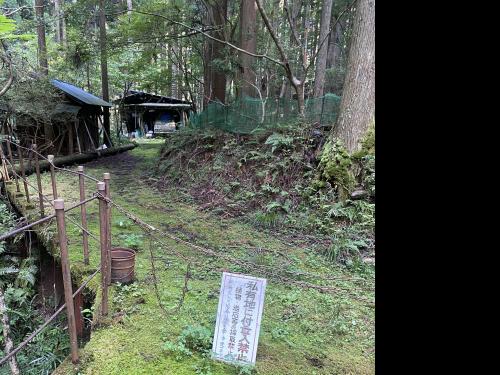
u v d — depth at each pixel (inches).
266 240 189.5
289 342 101.2
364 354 99.3
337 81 530.3
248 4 348.5
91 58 461.7
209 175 285.7
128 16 424.2
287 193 223.5
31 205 205.8
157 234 187.2
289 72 279.1
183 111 784.9
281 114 289.9
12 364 107.9
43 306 163.5
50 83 346.3
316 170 227.3
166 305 114.1
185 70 477.4
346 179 207.0
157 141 757.3
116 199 257.4
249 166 267.3
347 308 124.3
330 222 194.9
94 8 411.8
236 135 303.3
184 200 261.6
